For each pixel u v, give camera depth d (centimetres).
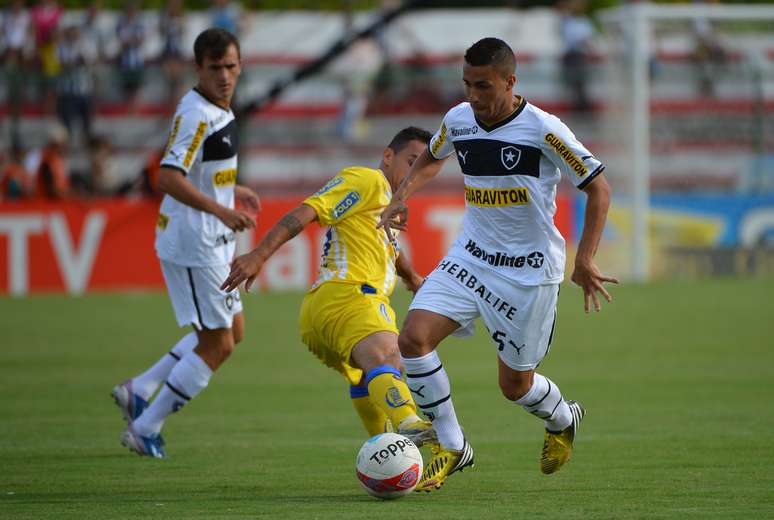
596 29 8888
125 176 6762
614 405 3008
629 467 2214
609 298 1908
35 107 6612
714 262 6731
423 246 6131
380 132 7138
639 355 3981
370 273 2142
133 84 6806
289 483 2097
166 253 2447
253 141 6988
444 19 8519
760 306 5416
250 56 8000
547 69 6944
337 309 2112
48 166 5975
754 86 6969
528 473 2177
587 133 6931
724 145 6925
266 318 5088
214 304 2439
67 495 1989
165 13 7050
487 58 1878
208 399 3183
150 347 4206
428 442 2006
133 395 2498
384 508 1845
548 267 1988
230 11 7500
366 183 2147
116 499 1948
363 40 7569
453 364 3869
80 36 6775
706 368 3669
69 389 3338
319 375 3628
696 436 2555
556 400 2066
